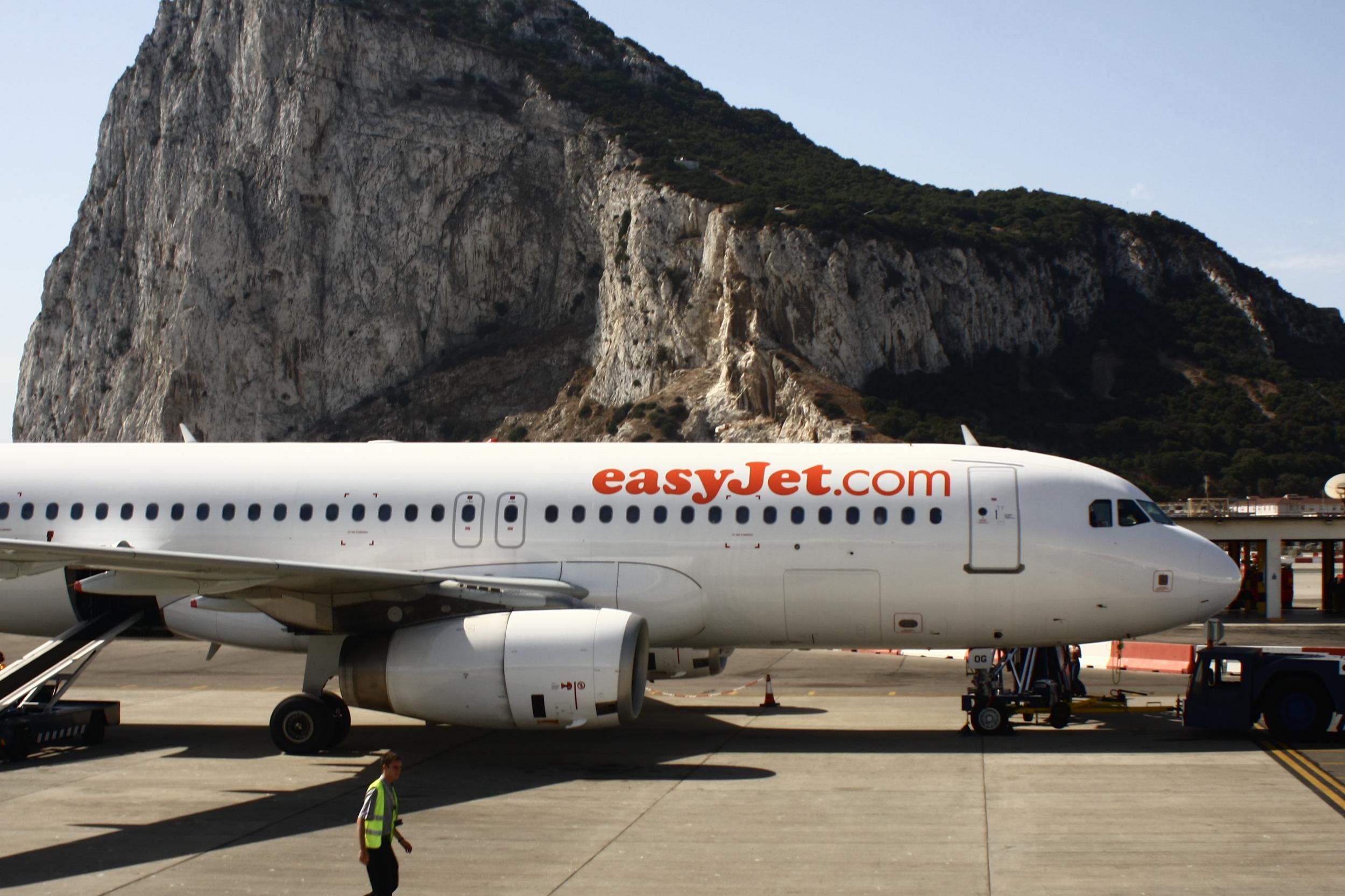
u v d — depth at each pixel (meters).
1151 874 10.91
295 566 15.29
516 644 16.23
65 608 19.47
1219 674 17.84
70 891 10.69
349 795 14.62
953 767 16.06
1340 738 17.83
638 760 16.80
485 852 11.86
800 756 17.02
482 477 19.08
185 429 22.05
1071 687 21.50
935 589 18.02
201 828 13.00
